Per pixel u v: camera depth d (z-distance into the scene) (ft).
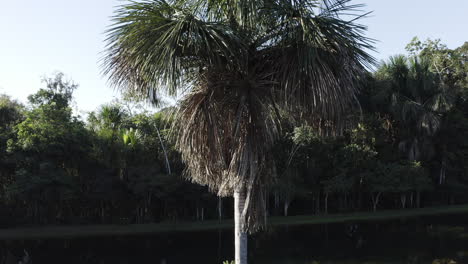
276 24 18.44
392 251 50.75
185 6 18.83
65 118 89.40
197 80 20.93
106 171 86.53
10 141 79.61
